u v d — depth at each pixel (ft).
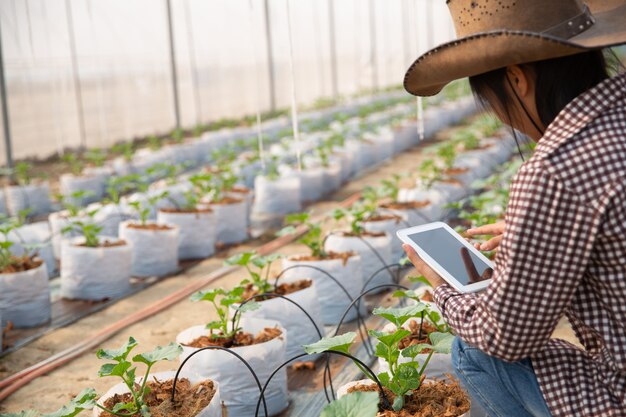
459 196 28.71
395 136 50.14
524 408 8.05
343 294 17.60
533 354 7.48
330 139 40.60
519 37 6.65
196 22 65.21
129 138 57.62
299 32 81.15
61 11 49.88
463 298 7.66
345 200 34.55
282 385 13.08
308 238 17.83
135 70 58.08
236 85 72.08
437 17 104.99
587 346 7.65
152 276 23.35
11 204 33.63
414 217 23.93
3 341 17.72
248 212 29.99
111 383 15.28
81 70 53.06
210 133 52.16
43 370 15.90
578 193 6.50
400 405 9.18
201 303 20.21
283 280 17.74
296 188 32.19
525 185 6.73
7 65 46.39
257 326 13.71
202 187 26.84
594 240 6.53
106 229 26.78
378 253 19.72
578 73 7.01
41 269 19.39
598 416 7.18
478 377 8.21
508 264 6.77
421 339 11.61
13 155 47.39
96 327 18.97
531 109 7.34
